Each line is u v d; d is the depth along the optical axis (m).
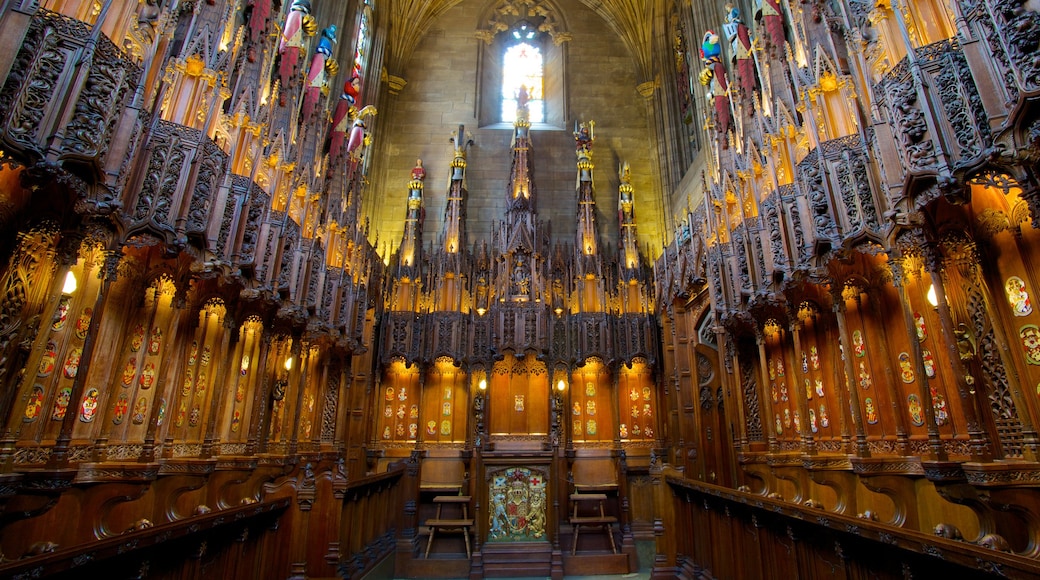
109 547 4.58
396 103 26.36
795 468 11.56
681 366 18.89
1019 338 6.84
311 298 13.00
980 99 6.32
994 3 5.93
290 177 11.60
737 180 13.30
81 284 6.99
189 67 8.59
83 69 5.63
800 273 10.20
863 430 9.03
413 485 16.34
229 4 9.55
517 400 20.50
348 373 16.94
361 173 18.16
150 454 7.36
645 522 18.14
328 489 10.31
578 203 23.56
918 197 7.14
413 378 20.77
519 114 24.56
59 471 5.43
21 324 5.68
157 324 8.59
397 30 26.55
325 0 16.75
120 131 6.32
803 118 10.58
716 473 17.25
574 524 16.47
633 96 27.12
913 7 7.62
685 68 23.17
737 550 9.58
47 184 5.49
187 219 7.90
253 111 10.12
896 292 9.41
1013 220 6.95
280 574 9.62
